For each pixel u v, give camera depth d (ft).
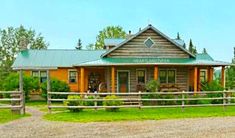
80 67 97.60
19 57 122.52
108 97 71.51
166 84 100.32
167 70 101.35
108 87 100.22
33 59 121.60
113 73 92.99
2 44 209.36
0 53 208.13
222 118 61.87
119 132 46.37
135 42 99.96
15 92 69.41
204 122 56.29
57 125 53.26
